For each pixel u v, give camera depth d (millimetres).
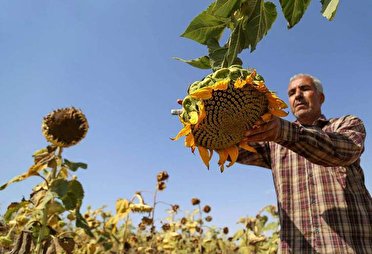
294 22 2045
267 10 2109
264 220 5926
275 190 3461
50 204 2904
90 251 4352
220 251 6855
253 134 1738
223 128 1686
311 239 2992
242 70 1630
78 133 2979
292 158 3354
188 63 2133
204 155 1763
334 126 2975
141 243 6094
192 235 7090
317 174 3129
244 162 3590
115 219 4461
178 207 6453
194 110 1621
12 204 2930
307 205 3105
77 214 2939
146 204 4449
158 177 5344
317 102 3598
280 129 1823
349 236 2869
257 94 1656
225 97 1642
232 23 2174
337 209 2949
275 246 5867
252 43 2082
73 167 2963
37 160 2936
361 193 2998
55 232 2969
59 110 3002
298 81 3656
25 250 2781
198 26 2152
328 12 1607
